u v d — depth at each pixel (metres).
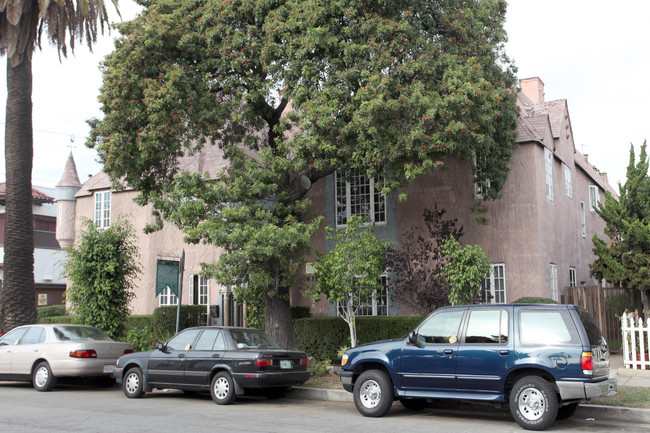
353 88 14.80
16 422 9.41
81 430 8.69
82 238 18.38
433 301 17.98
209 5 15.29
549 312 9.09
